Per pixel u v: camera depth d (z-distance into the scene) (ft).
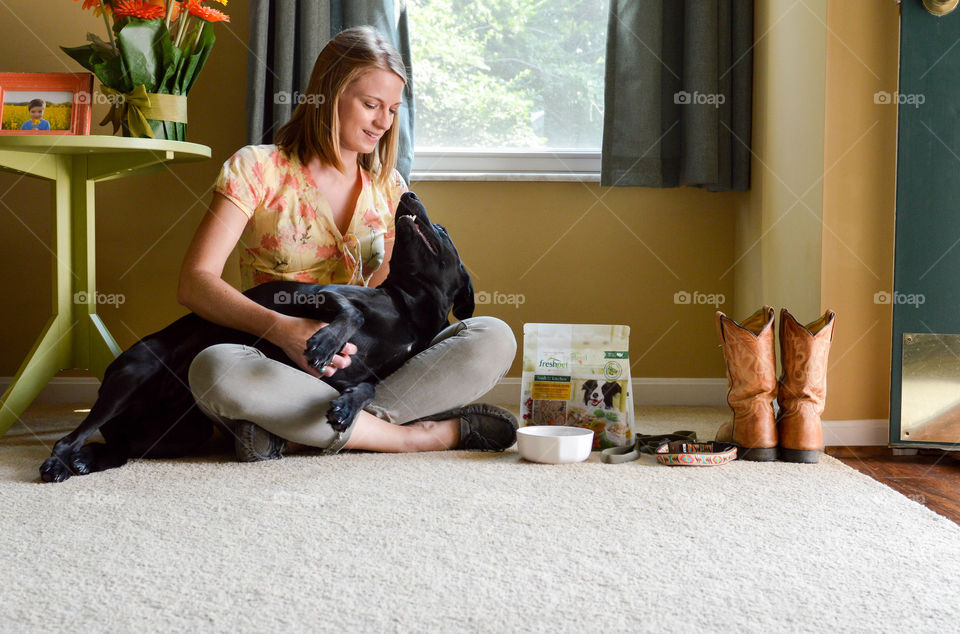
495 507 4.58
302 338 5.53
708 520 4.38
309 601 3.23
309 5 8.20
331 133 6.09
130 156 7.16
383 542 3.95
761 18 8.30
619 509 4.57
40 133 7.16
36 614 3.09
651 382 9.11
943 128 6.34
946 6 6.23
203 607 3.17
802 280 7.13
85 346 7.44
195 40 7.40
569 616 3.12
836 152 6.65
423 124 9.22
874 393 6.78
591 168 9.16
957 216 6.33
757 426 5.96
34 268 8.86
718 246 9.11
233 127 8.90
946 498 5.17
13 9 8.66
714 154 8.45
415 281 5.96
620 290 9.11
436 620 3.07
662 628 3.02
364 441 5.84
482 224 9.05
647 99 8.54
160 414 5.84
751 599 3.30
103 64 7.06
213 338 5.82
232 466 5.53
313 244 6.23
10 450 6.19
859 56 6.63
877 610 3.20
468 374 6.07
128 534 4.04
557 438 5.68
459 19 9.17
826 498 4.87
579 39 9.22
